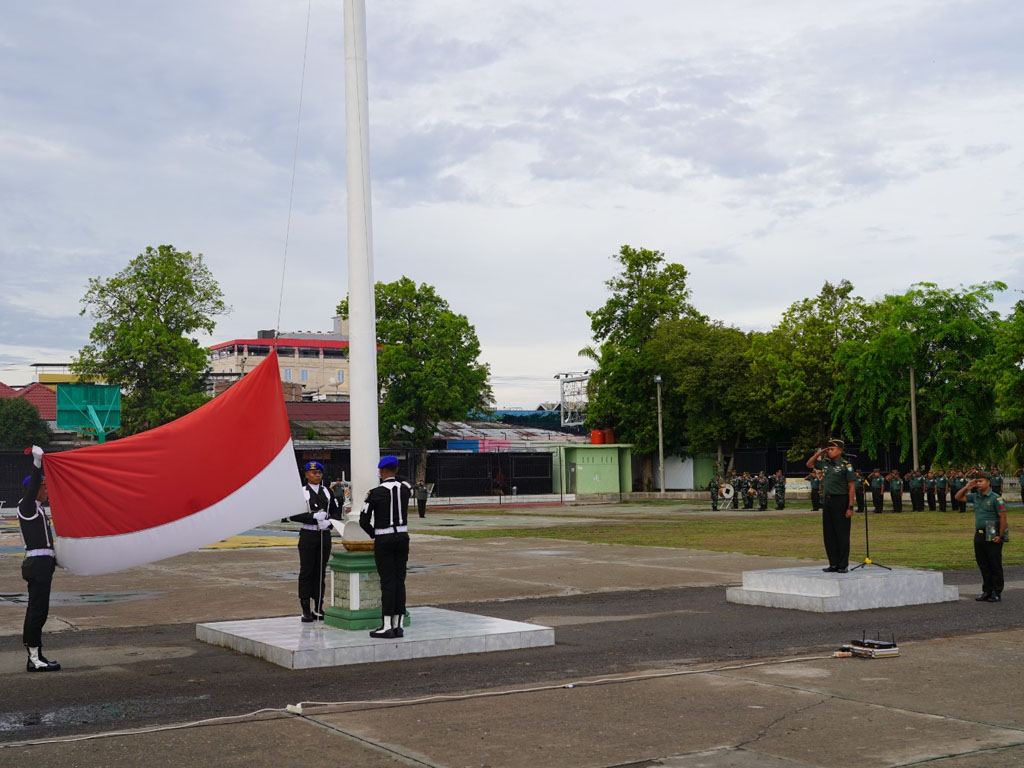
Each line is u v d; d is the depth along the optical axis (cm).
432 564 2073
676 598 1455
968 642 999
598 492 6644
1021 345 4578
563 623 1208
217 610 1377
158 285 5747
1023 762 571
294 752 610
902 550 2181
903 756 587
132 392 5731
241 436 1007
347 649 930
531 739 635
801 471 6438
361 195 1069
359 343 1052
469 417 8925
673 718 688
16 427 6994
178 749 620
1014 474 5553
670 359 6506
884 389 5091
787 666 880
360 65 1085
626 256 7106
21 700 793
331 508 1146
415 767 575
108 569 948
